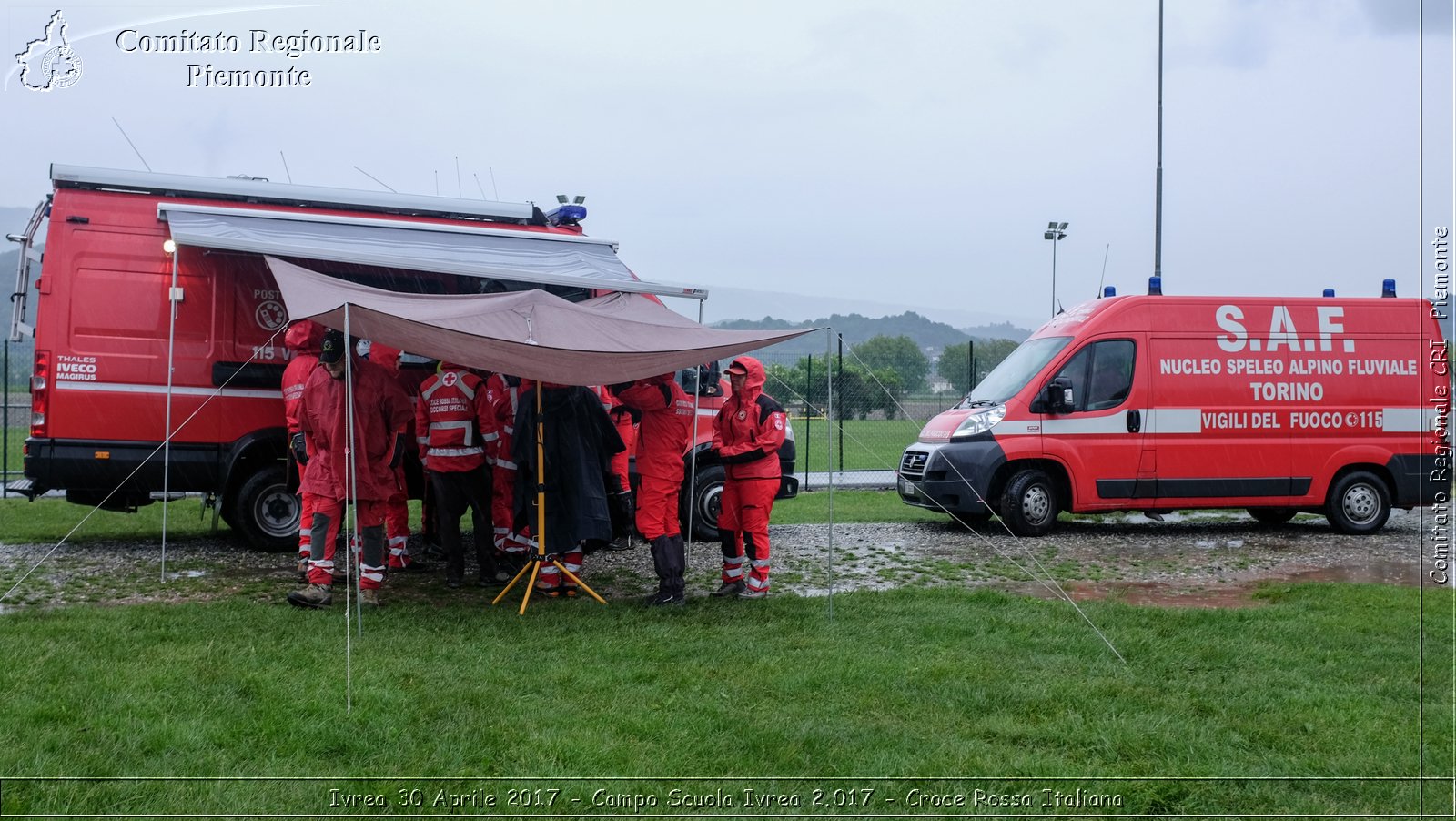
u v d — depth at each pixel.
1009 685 5.88
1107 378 12.31
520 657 6.32
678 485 8.18
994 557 10.78
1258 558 10.87
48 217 9.48
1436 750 4.96
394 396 7.73
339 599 8.02
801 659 6.39
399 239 9.76
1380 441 12.71
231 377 9.74
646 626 7.23
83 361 9.35
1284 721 5.40
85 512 13.50
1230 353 12.52
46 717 4.93
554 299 8.68
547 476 8.06
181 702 5.20
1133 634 7.10
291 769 4.49
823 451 23.64
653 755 4.76
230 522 10.12
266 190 10.08
